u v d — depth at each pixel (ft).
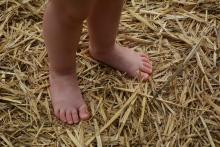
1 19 3.70
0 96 3.24
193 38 3.68
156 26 3.76
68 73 3.17
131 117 3.17
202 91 3.34
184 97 3.30
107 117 3.16
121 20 3.76
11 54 3.50
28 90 3.27
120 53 3.38
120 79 3.37
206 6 3.89
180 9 3.88
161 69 3.45
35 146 3.03
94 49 3.36
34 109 3.18
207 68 3.49
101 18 3.07
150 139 3.09
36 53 3.51
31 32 3.65
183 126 3.16
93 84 3.33
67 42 2.90
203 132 3.16
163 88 3.32
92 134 3.09
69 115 3.14
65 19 2.73
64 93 3.17
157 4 3.92
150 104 3.25
